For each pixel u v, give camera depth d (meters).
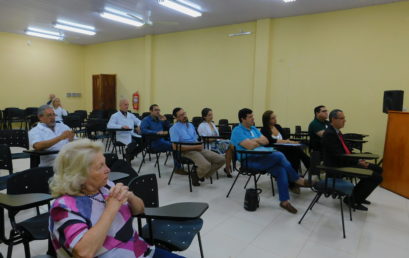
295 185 3.38
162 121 4.82
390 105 3.83
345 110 5.01
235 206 2.95
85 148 1.08
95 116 7.38
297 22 5.38
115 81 8.49
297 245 2.20
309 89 5.34
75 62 9.00
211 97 6.62
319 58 5.20
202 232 2.38
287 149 3.72
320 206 3.01
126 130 4.25
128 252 1.12
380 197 3.38
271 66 5.71
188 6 5.02
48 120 2.77
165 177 3.97
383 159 3.76
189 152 3.48
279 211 2.85
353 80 4.91
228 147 4.03
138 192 1.59
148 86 7.60
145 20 5.90
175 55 7.13
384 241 2.30
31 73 7.97
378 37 4.64
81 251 0.90
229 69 6.30
